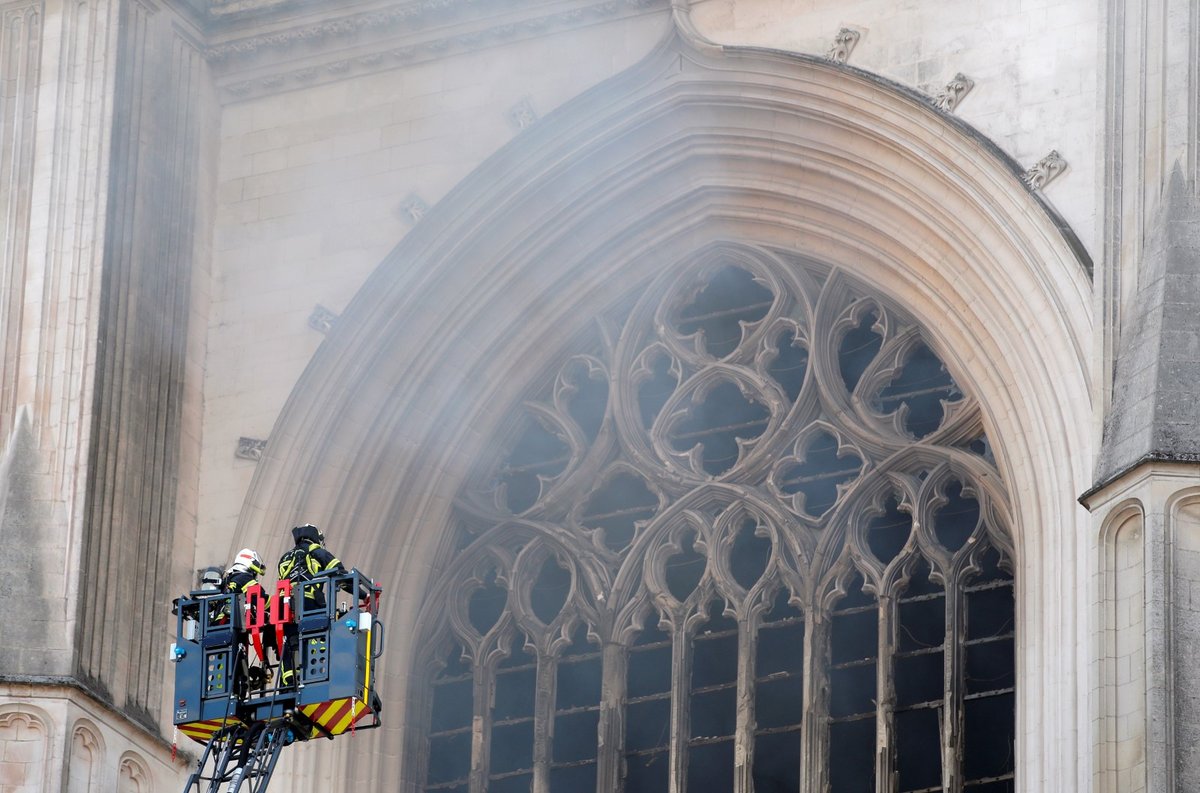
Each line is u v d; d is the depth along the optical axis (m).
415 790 71.31
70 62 73.19
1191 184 63.28
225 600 57.81
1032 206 67.00
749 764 68.38
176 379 72.50
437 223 72.94
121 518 69.81
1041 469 65.88
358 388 72.56
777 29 71.50
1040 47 68.75
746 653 69.19
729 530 70.44
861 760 67.69
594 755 70.12
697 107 71.81
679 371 72.38
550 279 73.12
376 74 75.12
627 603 70.75
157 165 73.56
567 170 72.62
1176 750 57.16
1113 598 59.56
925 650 67.94
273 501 71.88
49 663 66.94
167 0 74.88
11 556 68.00
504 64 74.06
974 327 68.69
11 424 69.88
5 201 72.12
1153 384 60.66
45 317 70.81
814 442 70.81
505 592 72.44
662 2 72.94
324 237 74.06
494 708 71.50
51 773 65.50
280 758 69.75
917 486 69.06
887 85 69.50
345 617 57.03
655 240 72.94
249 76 75.88
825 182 71.00
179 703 57.34
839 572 69.12
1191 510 59.12
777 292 72.00
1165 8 64.75
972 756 66.56
